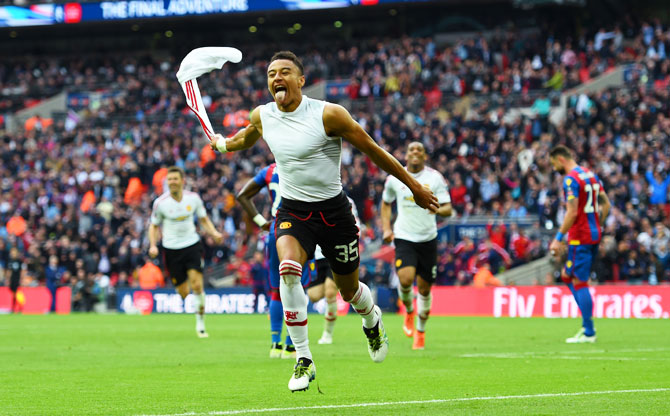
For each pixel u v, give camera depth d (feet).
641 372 27.20
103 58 146.20
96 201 106.63
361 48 131.95
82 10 132.26
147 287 87.30
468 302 74.08
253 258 87.15
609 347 37.88
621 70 109.70
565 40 121.39
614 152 89.92
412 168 37.68
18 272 88.79
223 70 131.75
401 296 38.60
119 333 50.88
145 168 110.11
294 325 20.49
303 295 20.68
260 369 28.96
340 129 20.52
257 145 106.93
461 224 86.12
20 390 23.38
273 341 33.96
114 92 135.03
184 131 117.29
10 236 98.07
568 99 104.06
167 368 29.43
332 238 21.50
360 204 94.32
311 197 21.16
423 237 37.40
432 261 37.37
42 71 146.30
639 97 98.73
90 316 77.56
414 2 121.49
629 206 78.48
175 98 128.67
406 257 37.27
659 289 66.59
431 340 42.91
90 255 91.25
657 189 84.89
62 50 152.46
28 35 151.53
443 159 94.17
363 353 35.12
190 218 47.42
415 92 115.85
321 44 141.18
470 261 78.89
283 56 20.75
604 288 68.74
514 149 95.14
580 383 24.31
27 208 107.14
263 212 92.94
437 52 124.57
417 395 21.93
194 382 25.16
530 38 119.24
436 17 133.39
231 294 82.64
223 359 32.96
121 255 92.53
